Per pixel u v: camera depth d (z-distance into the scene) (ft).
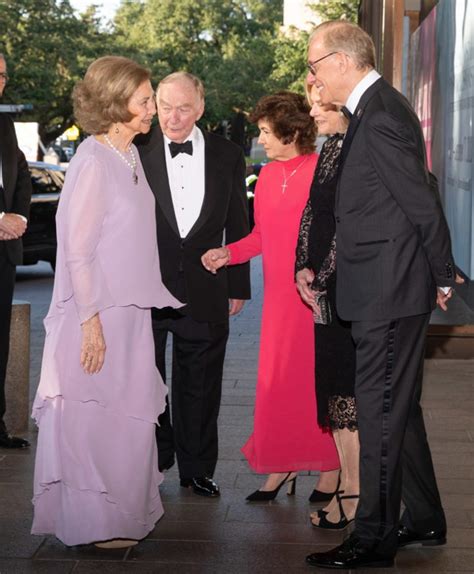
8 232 18.78
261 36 180.45
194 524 15.34
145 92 13.93
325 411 14.93
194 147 16.53
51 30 139.85
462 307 29.48
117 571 13.55
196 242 16.40
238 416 21.90
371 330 13.05
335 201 13.25
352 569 13.55
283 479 16.43
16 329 20.40
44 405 14.24
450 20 29.86
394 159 12.53
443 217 12.67
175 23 178.70
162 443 17.48
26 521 15.43
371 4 33.27
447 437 20.33
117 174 13.97
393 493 13.35
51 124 156.15
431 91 30.89
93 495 13.92
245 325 35.63
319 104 14.40
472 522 15.39
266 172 16.14
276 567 13.69
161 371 17.01
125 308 14.07
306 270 14.89
